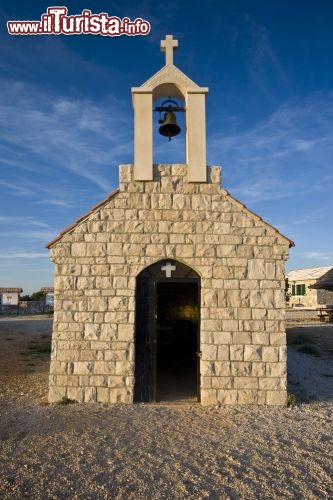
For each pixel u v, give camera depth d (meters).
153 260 8.89
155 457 5.94
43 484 5.09
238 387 8.65
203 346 8.72
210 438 6.75
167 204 9.03
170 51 9.37
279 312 8.82
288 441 6.68
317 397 9.61
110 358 8.66
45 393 9.50
